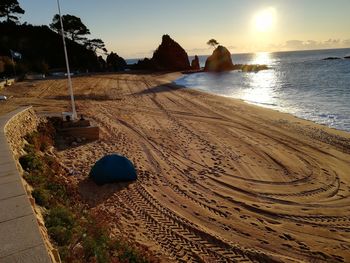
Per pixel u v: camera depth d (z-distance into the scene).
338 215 8.41
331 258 6.58
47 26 72.12
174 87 40.16
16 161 7.28
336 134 16.69
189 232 7.33
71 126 14.81
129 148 13.89
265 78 57.19
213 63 89.94
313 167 12.03
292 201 9.20
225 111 23.69
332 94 31.62
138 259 5.62
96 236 5.88
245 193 9.69
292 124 19.19
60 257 4.49
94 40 83.06
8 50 55.16
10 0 66.00
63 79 44.75
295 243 7.09
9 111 13.39
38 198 6.24
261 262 6.35
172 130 17.59
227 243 6.91
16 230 4.07
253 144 15.04
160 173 11.15
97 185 9.80
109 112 21.86
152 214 8.14
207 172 11.38
